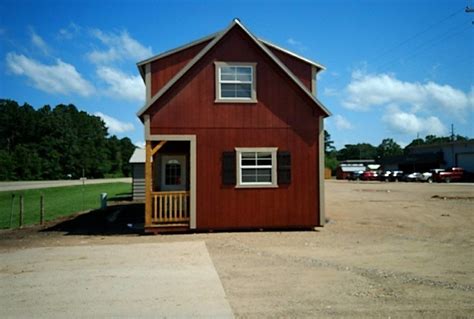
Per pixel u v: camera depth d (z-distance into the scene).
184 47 15.07
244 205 14.01
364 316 5.58
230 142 14.05
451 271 8.10
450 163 54.38
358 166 77.50
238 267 8.46
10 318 5.65
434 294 6.55
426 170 58.09
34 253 10.52
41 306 6.14
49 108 116.56
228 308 5.91
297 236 12.77
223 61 14.20
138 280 7.52
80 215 20.22
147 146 13.72
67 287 7.13
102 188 50.66
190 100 13.96
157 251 10.42
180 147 17.50
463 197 26.59
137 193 28.62
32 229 15.65
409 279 7.47
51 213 21.81
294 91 14.46
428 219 16.61
